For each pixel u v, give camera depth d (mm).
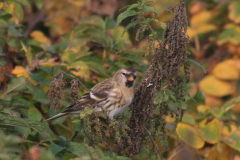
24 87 9258
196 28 13625
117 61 11414
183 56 7473
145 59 13789
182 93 7852
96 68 10805
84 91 10766
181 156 10047
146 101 7805
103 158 7148
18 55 10922
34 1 14438
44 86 10562
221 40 13289
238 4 13289
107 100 9742
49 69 10906
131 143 7664
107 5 14766
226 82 12695
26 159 5438
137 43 14398
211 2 13906
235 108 12867
